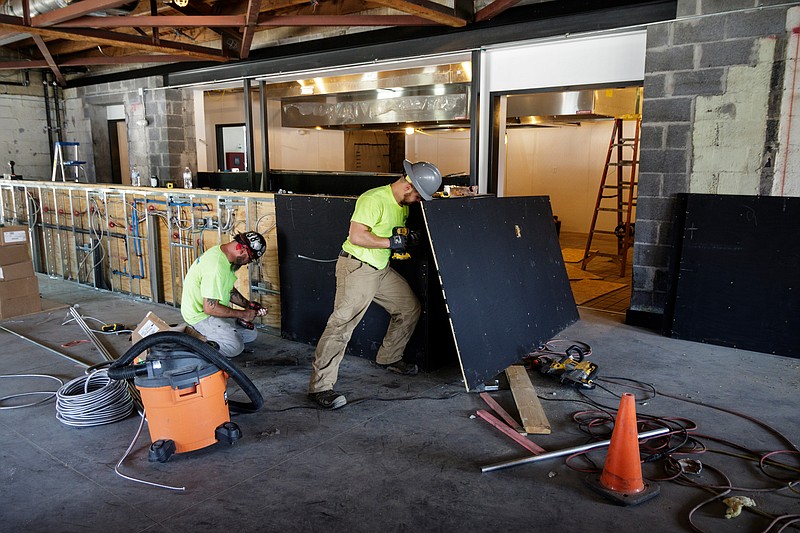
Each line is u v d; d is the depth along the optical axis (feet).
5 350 14.42
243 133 32.09
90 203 21.24
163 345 8.70
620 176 24.56
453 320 10.68
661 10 14.97
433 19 16.99
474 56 18.43
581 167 35.40
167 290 19.24
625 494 7.85
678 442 9.45
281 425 10.14
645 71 15.38
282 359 13.52
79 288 21.90
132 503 7.82
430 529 7.24
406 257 11.48
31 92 33.24
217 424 9.12
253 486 8.21
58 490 8.14
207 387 8.89
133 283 20.39
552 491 8.09
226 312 12.52
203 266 12.35
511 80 18.31
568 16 16.42
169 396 8.64
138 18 16.63
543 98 22.59
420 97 23.04
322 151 33.81
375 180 21.90
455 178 20.04
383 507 7.71
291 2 20.27
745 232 14.30
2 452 9.27
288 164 31.76
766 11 13.53
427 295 12.14
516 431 9.78
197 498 7.93
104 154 33.58
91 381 11.09
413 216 12.03
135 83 29.19
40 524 7.36
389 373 12.61
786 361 13.30
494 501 7.84
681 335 14.93
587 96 21.63
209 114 32.96
